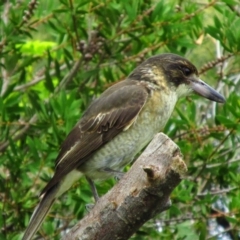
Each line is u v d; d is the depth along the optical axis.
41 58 13.84
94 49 13.34
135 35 13.44
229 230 12.85
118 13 13.23
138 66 11.97
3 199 12.42
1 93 13.02
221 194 13.19
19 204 12.27
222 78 13.81
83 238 8.51
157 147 8.24
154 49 13.41
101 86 13.40
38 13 13.19
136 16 13.08
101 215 8.45
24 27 13.15
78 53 13.81
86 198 12.03
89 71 13.16
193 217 12.77
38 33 15.37
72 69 13.36
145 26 13.17
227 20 13.06
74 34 13.40
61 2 12.87
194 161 12.91
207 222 13.76
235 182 12.82
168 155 8.16
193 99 13.52
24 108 12.61
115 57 13.41
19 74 13.89
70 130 11.82
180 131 13.02
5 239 12.05
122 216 8.38
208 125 13.21
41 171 12.46
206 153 12.77
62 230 12.35
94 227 8.48
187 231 12.61
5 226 12.34
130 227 8.45
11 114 12.50
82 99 13.04
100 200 8.52
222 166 12.95
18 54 13.20
